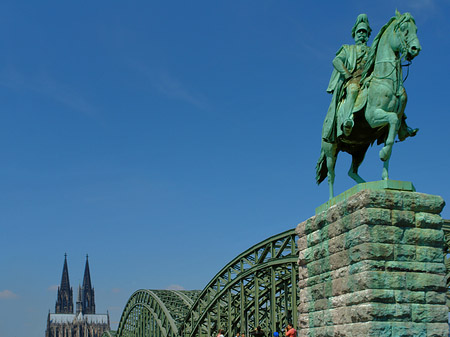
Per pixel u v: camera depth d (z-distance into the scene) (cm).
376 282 1728
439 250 1797
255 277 5388
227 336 6556
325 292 1998
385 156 1850
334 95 2112
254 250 5422
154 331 8906
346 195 1958
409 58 1883
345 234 1878
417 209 1809
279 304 5778
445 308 1756
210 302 6525
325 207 2089
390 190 1823
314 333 2058
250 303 6081
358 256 1788
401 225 1784
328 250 1991
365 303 1736
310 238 2139
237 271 6031
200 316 6844
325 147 2188
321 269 2039
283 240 5062
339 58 2078
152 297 9294
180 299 9144
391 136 1838
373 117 1897
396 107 1889
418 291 1752
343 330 1845
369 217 1767
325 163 2250
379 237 1758
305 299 2155
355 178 2183
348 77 2023
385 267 1745
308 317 2119
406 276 1752
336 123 2097
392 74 1891
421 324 1727
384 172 1878
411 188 1861
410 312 1727
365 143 2153
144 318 9781
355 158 2212
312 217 2139
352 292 1817
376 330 1692
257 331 4034
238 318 6581
